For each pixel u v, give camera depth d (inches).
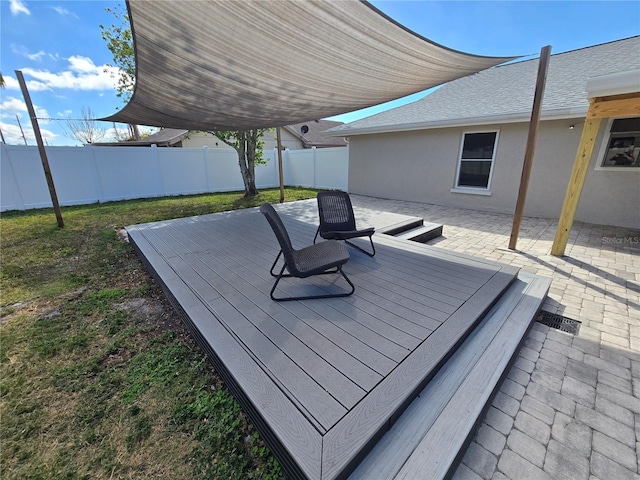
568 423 70.5
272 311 99.9
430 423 61.9
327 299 107.9
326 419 58.7
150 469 60.2
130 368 88.2
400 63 117.4
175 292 114.3
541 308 121.3
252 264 143.6
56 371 87.0
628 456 62.9
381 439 58.4
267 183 538.0
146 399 76.9
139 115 160.4
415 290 114.0
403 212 309.0
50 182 241.3
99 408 74.1
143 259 163.2
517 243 205.3
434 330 88.1
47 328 108.5
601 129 233.9
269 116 181.2
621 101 139.8
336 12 78.7
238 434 67.4
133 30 73.5
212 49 88.6
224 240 183.2
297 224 225.1
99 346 98.4
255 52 94.1
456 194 333.7
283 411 60.9
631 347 98.2
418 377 69.5
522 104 276.2
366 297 108.8
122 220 276.8
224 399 76.5
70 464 61.1
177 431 68.2
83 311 120.6
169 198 411.8
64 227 251.1
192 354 93.8
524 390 80.5
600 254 179.8
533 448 64.4
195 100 132.3
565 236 174.1
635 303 125.6
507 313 105.0
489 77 387.9
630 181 229.0
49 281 148.0
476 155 312.7
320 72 115.7
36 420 70.9
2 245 203.2
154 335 104.6
